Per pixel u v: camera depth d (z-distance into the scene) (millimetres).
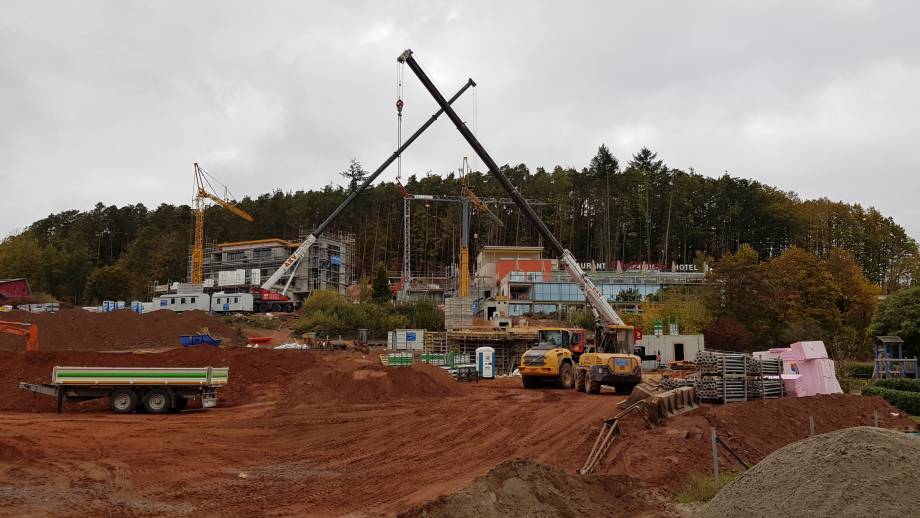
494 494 10586
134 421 23344
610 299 86375
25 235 136000
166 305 85188
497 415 22953
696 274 90875
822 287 68562
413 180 151875
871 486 8570
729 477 14406
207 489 13680
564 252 48219
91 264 128500
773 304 64875
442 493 13008
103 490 13297
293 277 102562
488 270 104562
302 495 13227
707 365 21984
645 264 112000
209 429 21688
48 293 114000
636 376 29844
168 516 11578
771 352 26312
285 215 140375
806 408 21672
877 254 119062
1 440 17750
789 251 73938
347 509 12172
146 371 26203
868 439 9328
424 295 103562
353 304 81188
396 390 29406
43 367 33156
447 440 19219
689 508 11938
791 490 9195
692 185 125188
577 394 30016
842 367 38500
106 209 156875
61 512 11602
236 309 83000
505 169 147375
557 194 126875
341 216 138500
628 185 124062
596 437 17797
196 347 37844
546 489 11188
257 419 24047
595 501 11586
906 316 45562
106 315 59781
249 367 36344
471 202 110688
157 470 15297
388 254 130125
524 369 33250
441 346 58750
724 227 124312
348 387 29031
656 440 16641
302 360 38625
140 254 129625
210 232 138750
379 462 16672
